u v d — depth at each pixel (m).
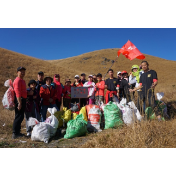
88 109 5.68
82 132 4.68
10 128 5.78
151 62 64.25
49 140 4.53
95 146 3.44
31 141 4.45
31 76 22.72
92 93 6.79
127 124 4.49
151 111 4.79
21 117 4.79
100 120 5.21
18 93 4.55
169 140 3.45
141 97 5.03
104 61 65.75
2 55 27.58
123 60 67.00
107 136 3.88
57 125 4.97
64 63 71.75
